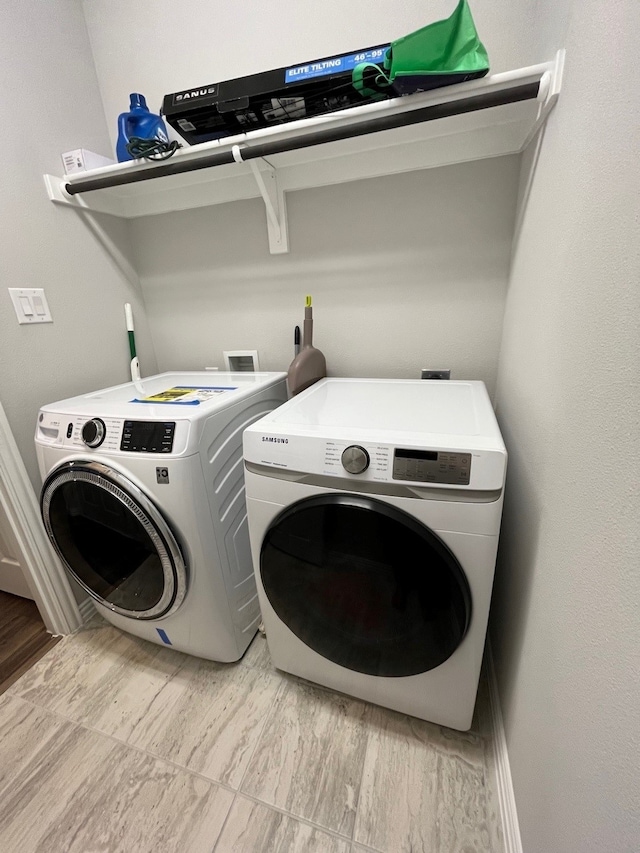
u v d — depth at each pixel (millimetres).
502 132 1053
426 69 806
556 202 733
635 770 380
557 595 630
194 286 1643
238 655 1245
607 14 520
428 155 1148
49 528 1184
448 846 818
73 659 1317
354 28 1137
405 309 1364
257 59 1262
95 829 878
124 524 1038
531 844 676
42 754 1031
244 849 831
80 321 1441
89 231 1460
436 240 1259
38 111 1254
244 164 1245
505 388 1154
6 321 1188
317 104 1004
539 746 673
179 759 1006
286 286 1498
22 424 1255
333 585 910
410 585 812
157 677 1236
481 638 846
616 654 432
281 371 1613
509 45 1026
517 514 936
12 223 1191
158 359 1837
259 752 1013
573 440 593
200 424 976
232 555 1160
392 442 766
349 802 902
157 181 1355
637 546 396
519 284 1027
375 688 1036
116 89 1464
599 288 520
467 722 967
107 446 995
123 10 1345
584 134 595
